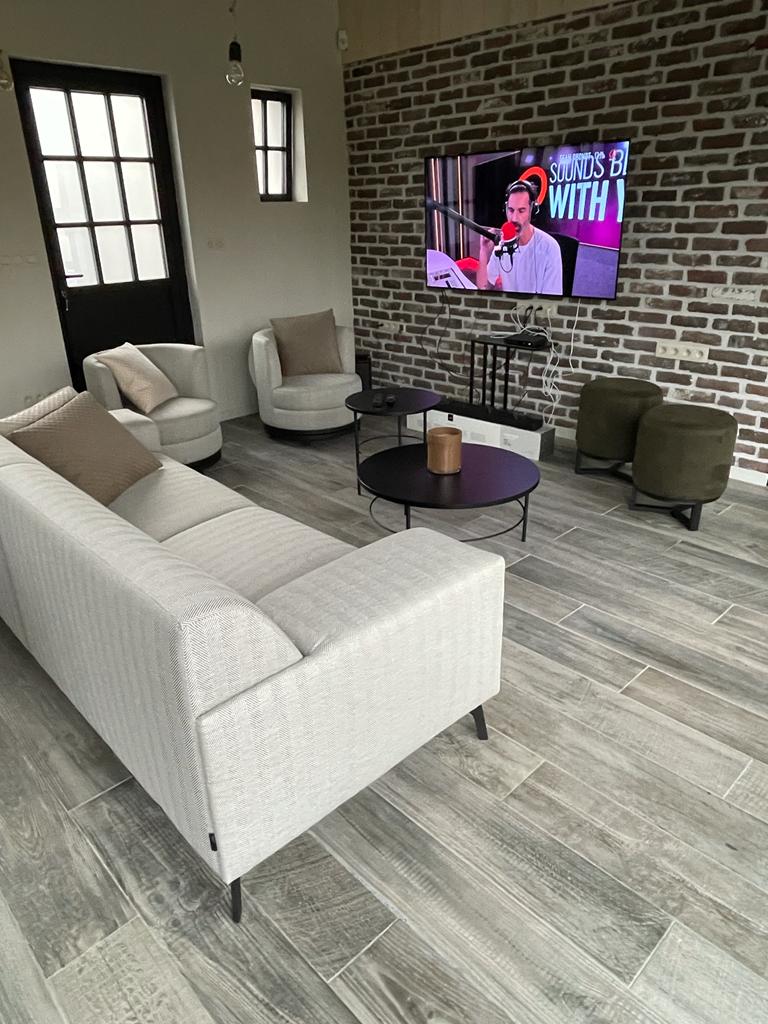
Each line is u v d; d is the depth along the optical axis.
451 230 4.76
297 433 4.60
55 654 2.04
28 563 1.95
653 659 2.41
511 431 4.29
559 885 1.63
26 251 4.04
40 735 2.14
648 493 3.35
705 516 3.47
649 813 1.81
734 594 2.79
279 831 1.56
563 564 3.04
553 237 4.23
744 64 3.33
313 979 1.44
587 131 3.96
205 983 1.44
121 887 1.65
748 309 3.62
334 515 3.58
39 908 1.60
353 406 3.81
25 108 3.96
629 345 4.12
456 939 1.51
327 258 5.50
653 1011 1.37
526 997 1.40
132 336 4.70
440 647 1.76
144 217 4.59
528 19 4.01
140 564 1.48
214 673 1.34
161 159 4.54
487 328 4.82
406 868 1.68
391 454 3.23
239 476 4.11
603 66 3.79
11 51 3.74
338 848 1.74
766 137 3.35
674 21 3.49
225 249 4.89
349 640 1.54
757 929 1.52
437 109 4.64
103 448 2.78
